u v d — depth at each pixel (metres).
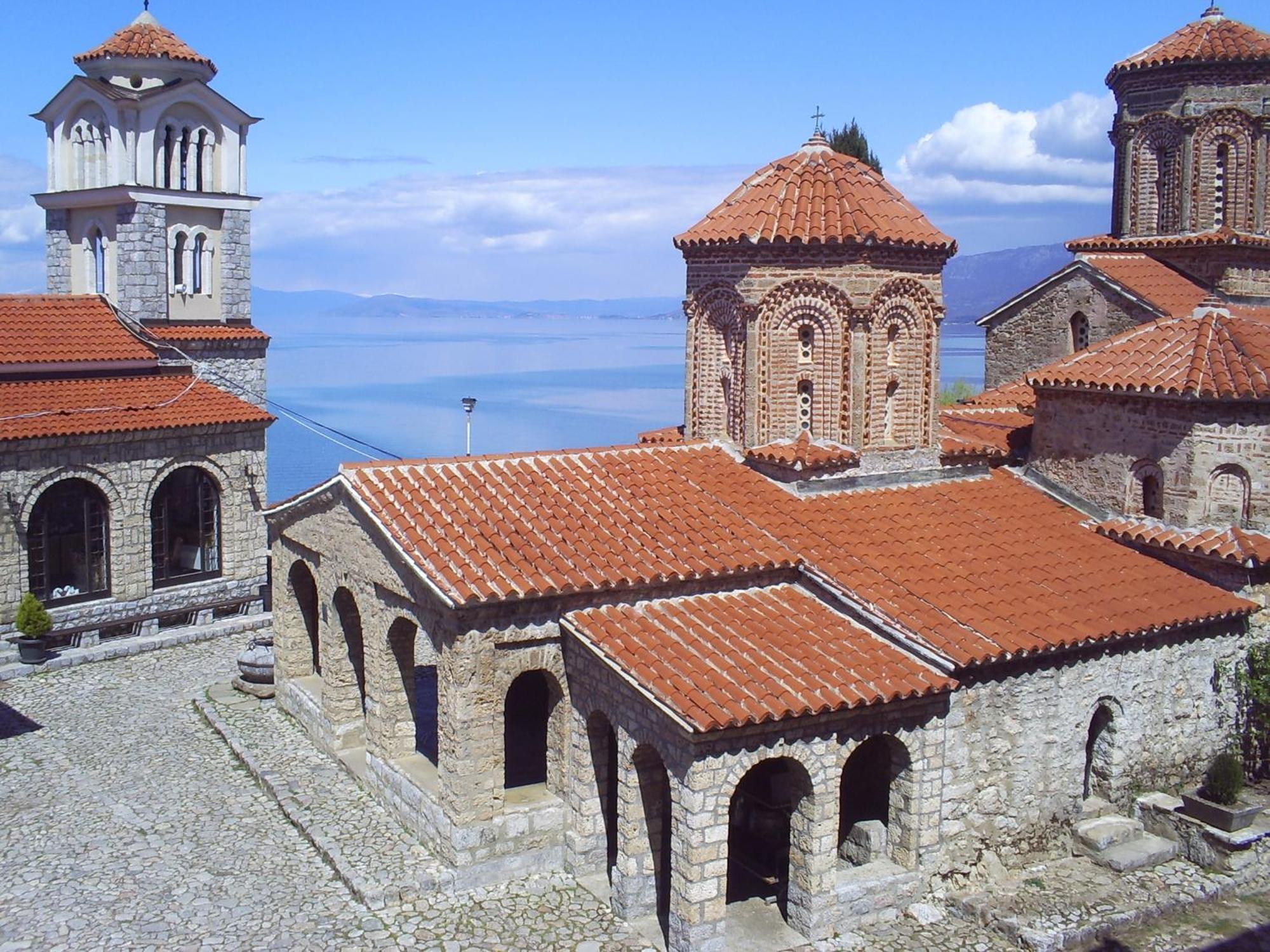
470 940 16.94
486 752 18.38
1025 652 18.23
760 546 19.92
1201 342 21.98
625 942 16.97
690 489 21.48
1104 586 20.52
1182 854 19.59
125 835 20.11
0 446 28.88
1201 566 21.44
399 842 19.48
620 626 18.19
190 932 17.05
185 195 36.75
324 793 21.39
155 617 31.89
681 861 16.31
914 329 23.02
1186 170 29.88
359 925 17.27
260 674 26.59
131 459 31.28
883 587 19.38
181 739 24.56
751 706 16.16
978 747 18.44
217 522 33.69
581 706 18.50
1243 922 17.95
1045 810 19.31
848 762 19.75
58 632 29.97
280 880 18.61
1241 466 21.12
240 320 38.75
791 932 17.30
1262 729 21.72
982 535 21.66
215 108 37.72
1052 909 17.83
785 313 22.41
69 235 38.50
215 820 20.72
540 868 18.97
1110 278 29.56
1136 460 22.33
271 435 76.81
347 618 22.72
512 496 20.34
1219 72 29.31
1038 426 24.25
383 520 19.39
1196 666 20.78
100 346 33.09
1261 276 30.20
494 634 18.11
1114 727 20.05
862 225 22.05
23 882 18.44
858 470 22.47
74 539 31.28
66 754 23.70
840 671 17.39
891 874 17.83
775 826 19.56
